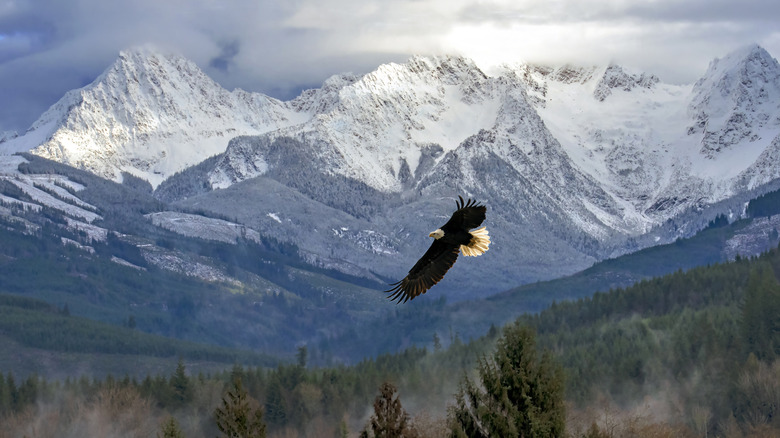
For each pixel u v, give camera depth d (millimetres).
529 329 100062
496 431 95812
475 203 53375
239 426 94938
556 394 97875
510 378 98250
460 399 100938
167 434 105000
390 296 53062
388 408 99938
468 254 52875
